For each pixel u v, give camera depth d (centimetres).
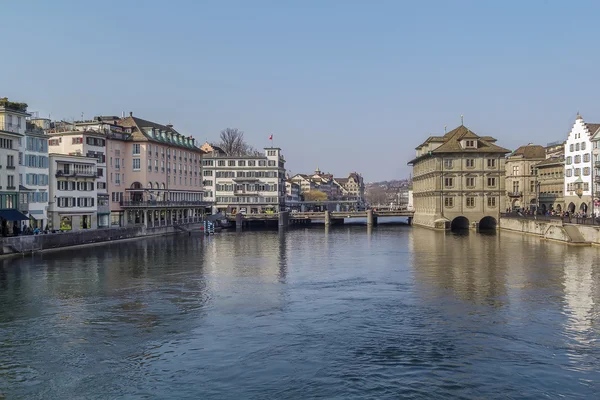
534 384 2330
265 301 3928
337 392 2266
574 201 10006
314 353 2728
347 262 6081
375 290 4300
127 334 3097
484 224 11994
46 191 8344
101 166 10100
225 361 2633
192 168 13600
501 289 4281
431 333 3048
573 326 3177
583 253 6550
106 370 2538
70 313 3588
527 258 6112
